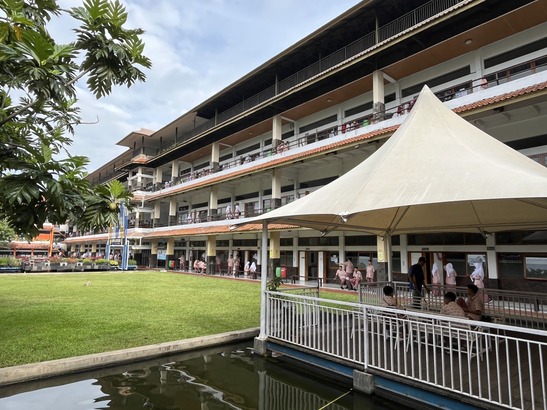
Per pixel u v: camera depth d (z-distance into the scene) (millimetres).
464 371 5188
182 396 5367
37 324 8594
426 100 7461
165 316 9969
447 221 8945
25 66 3686
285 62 24469
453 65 17141
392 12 18844
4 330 7922
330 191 6668
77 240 55844
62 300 12758
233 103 31578
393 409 4891
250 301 13117
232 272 27672
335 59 21359
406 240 17703
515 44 15047
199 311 10867
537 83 12430
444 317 4645
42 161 3752
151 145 45469
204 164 37688
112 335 7695
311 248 23438
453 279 15117
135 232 39094
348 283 18594
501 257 14625
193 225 32438
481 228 9125
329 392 5512
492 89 13773
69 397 5199
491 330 7305
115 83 4430
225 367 6562
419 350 4809
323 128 23844
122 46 4348
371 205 5305
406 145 6430
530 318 8438
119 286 18141
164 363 6695
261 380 5996
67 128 4828
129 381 5859
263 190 28500
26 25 3914
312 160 21656
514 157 6273
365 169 6828
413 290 9461
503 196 4227
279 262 23859
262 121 26375
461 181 4902
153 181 44438
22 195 3363
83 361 6062
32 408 4828
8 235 38688
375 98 18453
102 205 4059
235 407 5051
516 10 13656
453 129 6723
